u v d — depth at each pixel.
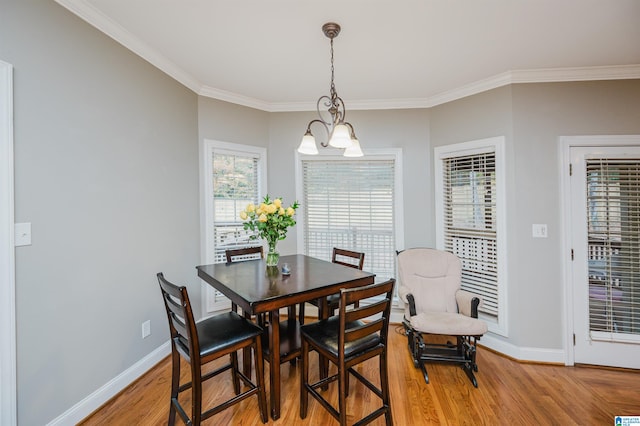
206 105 3.00
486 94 2.74
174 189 2.61
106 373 1.95
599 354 2.43
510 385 2.15
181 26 1.95
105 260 1.96
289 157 3.45
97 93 1.90
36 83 1.55
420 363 2.31
